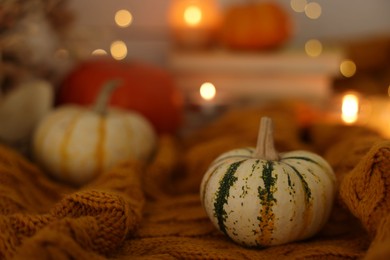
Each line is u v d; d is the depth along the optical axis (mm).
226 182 473
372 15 1045
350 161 514
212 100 806
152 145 662
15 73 666
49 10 697
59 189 583
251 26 859
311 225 474
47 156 625
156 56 969
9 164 555
